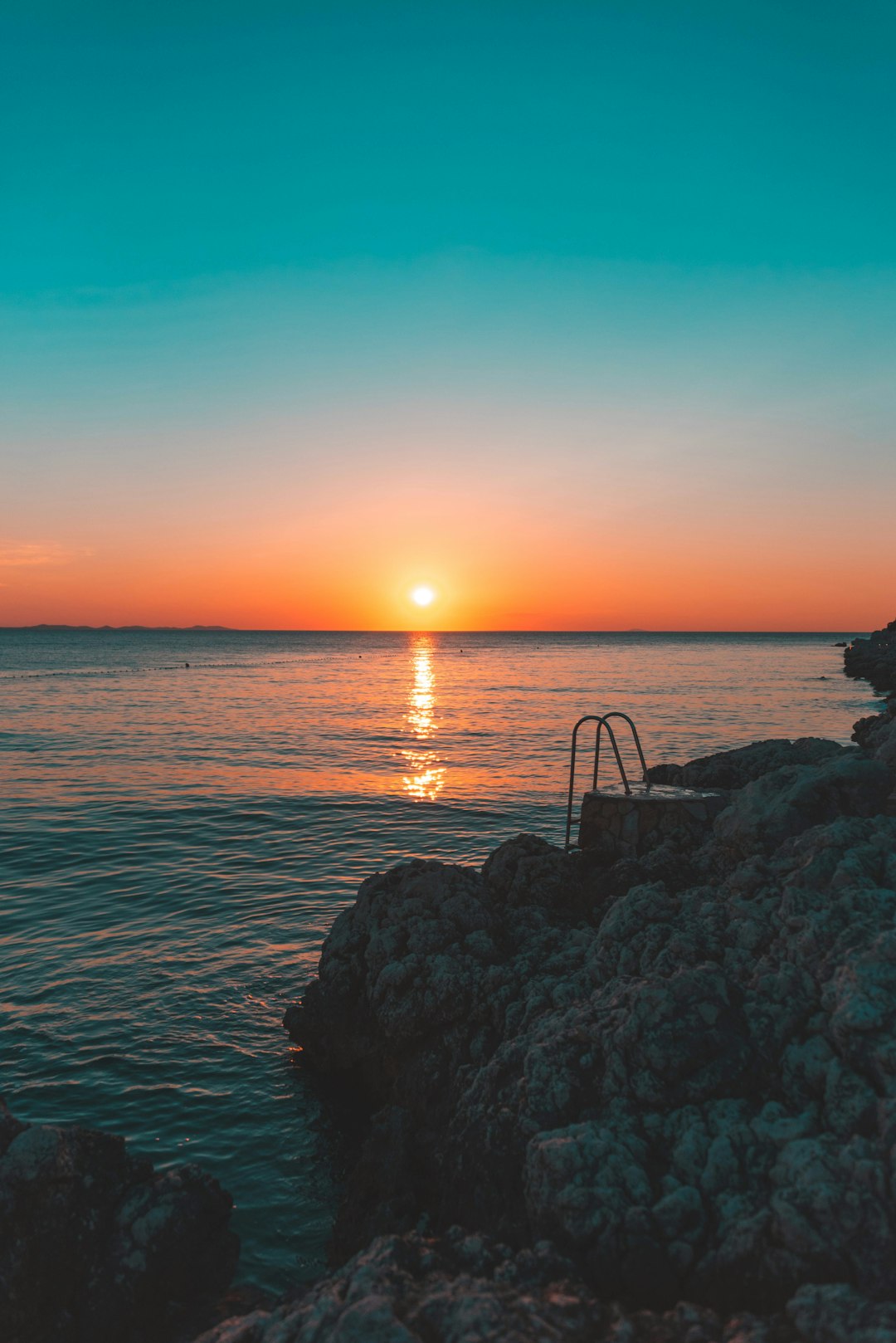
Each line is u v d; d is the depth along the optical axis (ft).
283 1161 23.27
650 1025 17.88
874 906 20.35
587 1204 14.90
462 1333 11.93
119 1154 17.66
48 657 429.79
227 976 35.17
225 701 185.47
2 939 39.45
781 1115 16.14
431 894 29.32
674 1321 12.77
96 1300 15.67
